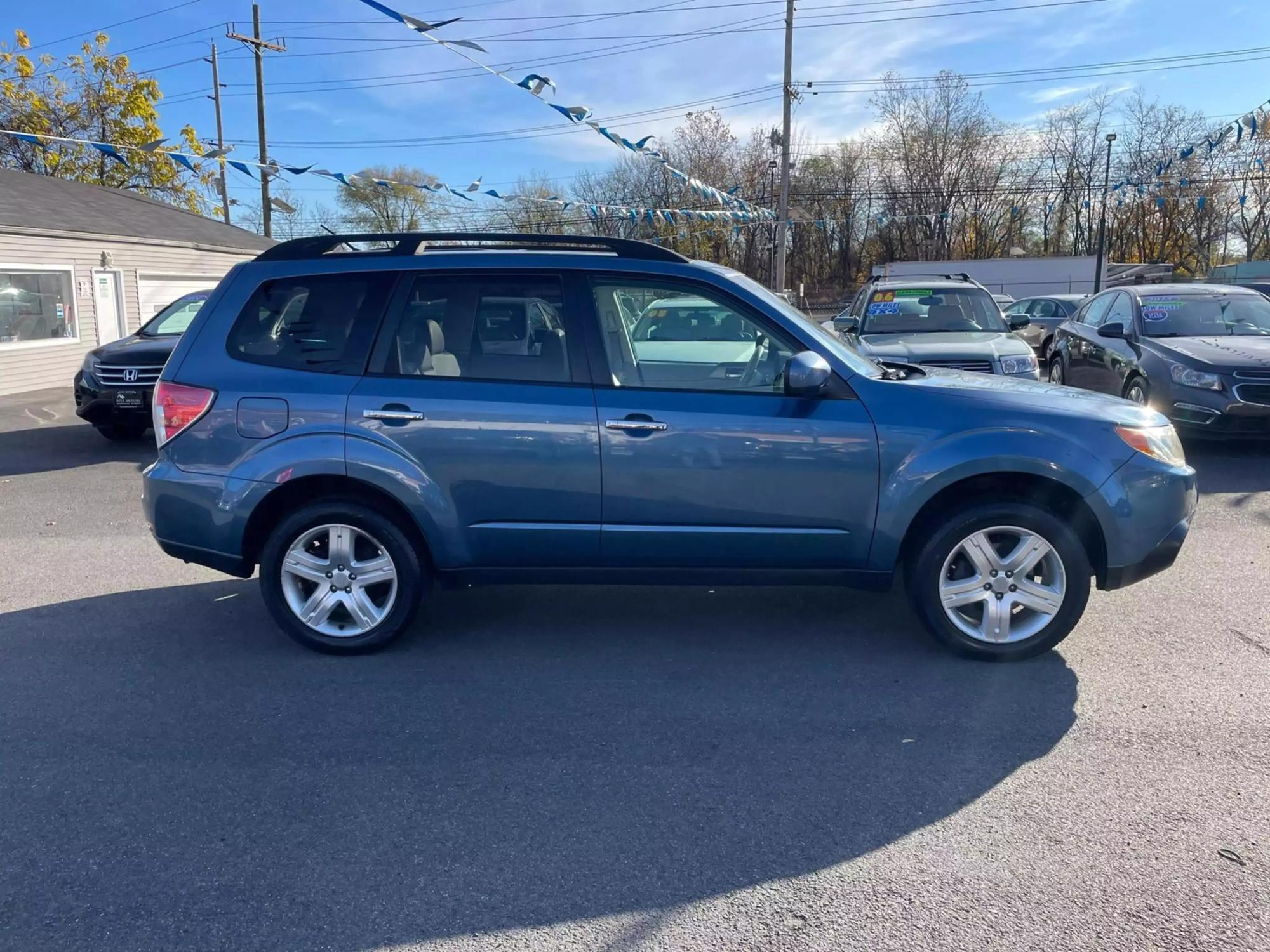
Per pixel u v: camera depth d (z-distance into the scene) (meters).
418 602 4.73
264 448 4.55
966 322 10.55
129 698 4.29
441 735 3.92
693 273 4.60
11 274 17.00
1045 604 4.46
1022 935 2.65
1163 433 4.52
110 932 2.72
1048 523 4.39
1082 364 11.52
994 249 47.88
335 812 3.34
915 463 4.36
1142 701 4.12
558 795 3.44
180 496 4.64
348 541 4.67
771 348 4.56
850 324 10.66
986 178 42.62
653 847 3.11
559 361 4.52
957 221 46.78
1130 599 5.44
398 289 4.63
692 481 4.43
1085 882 2.88
